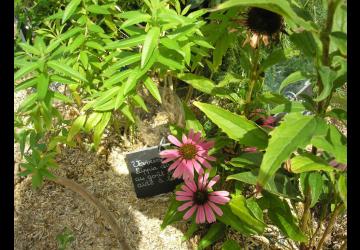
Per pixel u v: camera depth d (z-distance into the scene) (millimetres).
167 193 617
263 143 397
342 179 333
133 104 473
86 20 431
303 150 401
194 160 468
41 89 361
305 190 404
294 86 673
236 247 491
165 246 562
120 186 626
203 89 487
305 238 436
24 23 599
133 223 585
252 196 487
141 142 669
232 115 409
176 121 533
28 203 609
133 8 645
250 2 246
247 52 469
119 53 423
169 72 476
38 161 411
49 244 567
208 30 469
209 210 463
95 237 573
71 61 426
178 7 466
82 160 653
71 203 607
